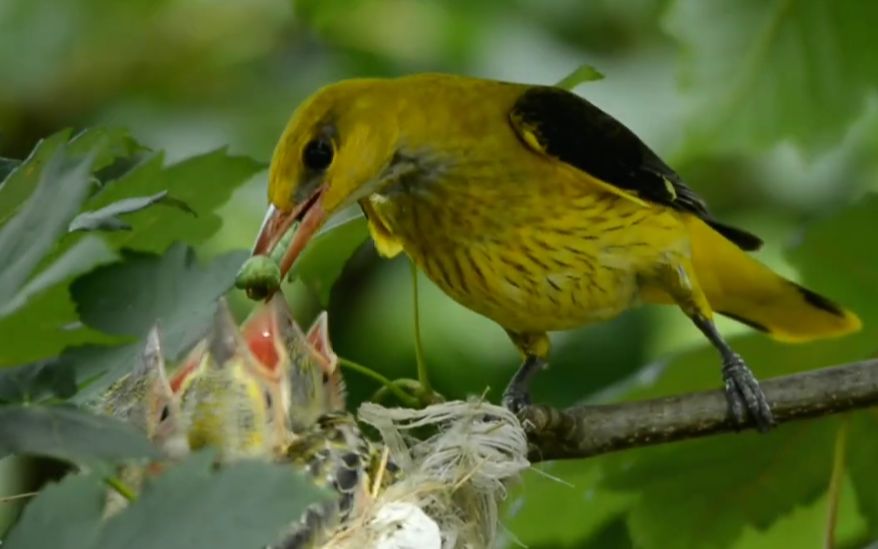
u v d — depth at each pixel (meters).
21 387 2.98
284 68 3.50
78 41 3.43
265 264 3.13
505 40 3.50
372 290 3.44
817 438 3.26
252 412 3.13
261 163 3.10
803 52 3.30
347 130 3.22
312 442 3.13
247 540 2.64
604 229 3.25
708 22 3.30
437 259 3.26
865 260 3.28
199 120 3.48
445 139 3.24
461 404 3.16
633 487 3.27
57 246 3.04
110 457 2.76
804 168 3.30
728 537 3.28
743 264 3.29
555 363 3.43
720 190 3.48
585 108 3.26
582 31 3.49
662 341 3.43
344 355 3.43
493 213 3.24
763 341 3.30
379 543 3.11
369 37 3.50
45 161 3.00
